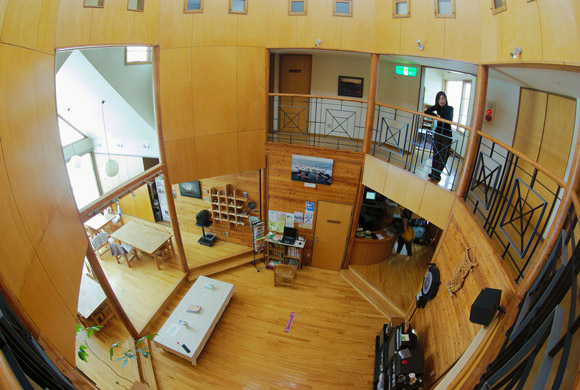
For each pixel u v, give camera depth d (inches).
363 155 307.1
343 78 364.5
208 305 288.4
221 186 377.7
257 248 372.8
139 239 351.3
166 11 259.3
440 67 301.4
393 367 206.2
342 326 297.1
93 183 405.7
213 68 286.8
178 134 291.9
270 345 276.8
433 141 252.5
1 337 69.0
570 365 83.7
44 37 165.6
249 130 320.2
